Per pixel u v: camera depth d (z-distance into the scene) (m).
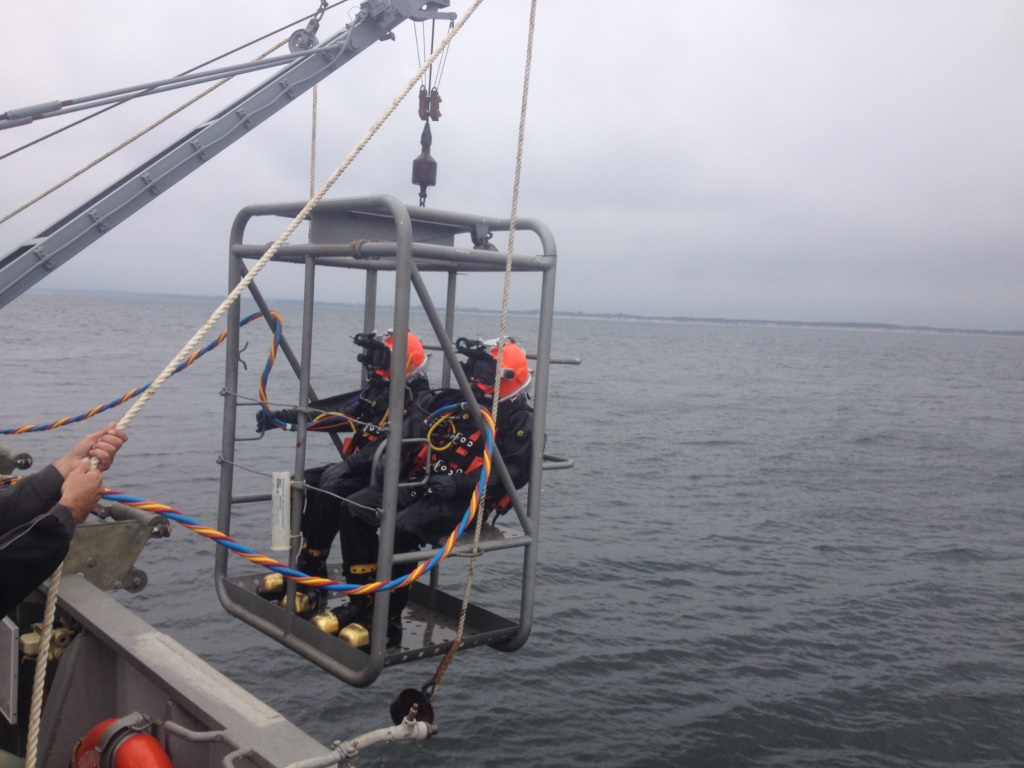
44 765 2.84
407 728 2.35
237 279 3.65
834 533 14.08
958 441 27.36
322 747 2.17
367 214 3.28
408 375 3.89
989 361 113.75
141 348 53.84
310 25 6.82
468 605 3.69
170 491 14.59
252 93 6.62
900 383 59.25
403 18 6.96
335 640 3.20
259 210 3.49
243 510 13.24
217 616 9.00
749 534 13.73
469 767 6.79
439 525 3.49
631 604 10.19
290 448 19.22
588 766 6.84
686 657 8.76
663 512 15.07
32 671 3.21
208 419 23.52
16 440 18.64
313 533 3.96
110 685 2.95
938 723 7.61
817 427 30.00
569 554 12.03
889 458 23.06
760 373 64.12
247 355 51.06
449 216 3.32
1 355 43.88
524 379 3.69
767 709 7.75
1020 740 7.37
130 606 9.12
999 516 15.99
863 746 7.23
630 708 7.71
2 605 1.96
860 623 9.86
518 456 3.56
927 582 11.51
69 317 109.25
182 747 2.49
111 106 5.99
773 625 9.69
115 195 6.10
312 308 3.32
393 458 2.94
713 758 7.01
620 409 33.66
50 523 2.01
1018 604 10.76
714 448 23.55
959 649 9.21
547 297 3.39
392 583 2.90
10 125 5.52
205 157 6.46
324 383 34.69
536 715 7.53
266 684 7.77
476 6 2.94
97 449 2.20
